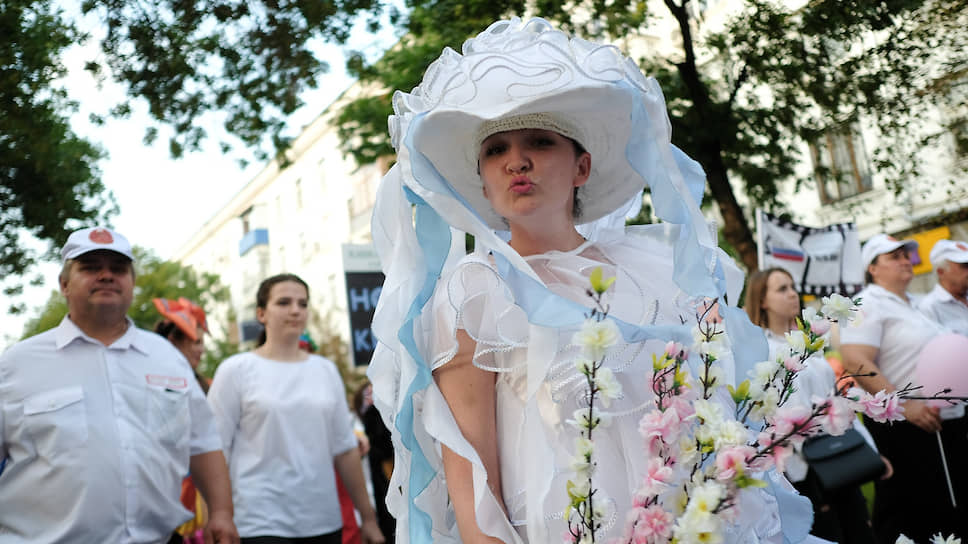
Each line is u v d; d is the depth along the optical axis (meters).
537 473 1.53
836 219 16.19
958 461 4.41
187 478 4.74
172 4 7.56
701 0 10.50
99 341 3.53
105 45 7.64
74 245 3.50
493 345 1.62
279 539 4.45
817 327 1.50
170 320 5.28
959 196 12.95
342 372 25.62
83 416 3.36
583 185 1.94
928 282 15.38
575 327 1.51
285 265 39.44
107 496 3.30
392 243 1.81
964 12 8.40
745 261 10.01
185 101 7.81
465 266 1.66
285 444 4.59
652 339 1.60
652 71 10.20
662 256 1.84
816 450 3.99
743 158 11.01
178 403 3.61
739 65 9.90
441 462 1.74
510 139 1.75
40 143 8.36
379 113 10.65
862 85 9.03
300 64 7.84
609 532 1.52
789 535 1.78
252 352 4.86
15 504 3.28
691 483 1.39
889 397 1.41
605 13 9.40
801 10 8.95
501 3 8.94
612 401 1.58
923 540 4.51
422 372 1.65
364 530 4.91
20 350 3.42
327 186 35.19
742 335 1.67
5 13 7.53
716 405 1.38
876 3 8.34
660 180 1.64
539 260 1.75
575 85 1.69
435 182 1.70
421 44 9.78
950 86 9.05
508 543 1.55
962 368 4.28
